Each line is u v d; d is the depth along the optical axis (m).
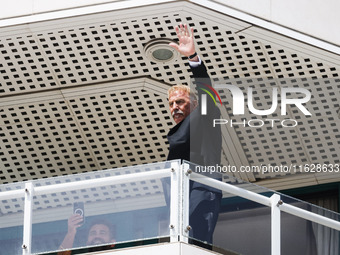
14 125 18.27
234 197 14.60
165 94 17.47
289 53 16.50
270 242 14.62
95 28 16.30
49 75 17.27
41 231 14.74
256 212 14.66
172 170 14.48
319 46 16.23
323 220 15.02
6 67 17.14
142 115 17.98
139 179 14.62
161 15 16.03
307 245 14.84
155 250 14.12
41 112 18.02
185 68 17.03
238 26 16.09
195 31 16.31
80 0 16.05
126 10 15.91
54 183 14.91
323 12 16.34
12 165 18.98
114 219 14.52
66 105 17.84
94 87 17.44
